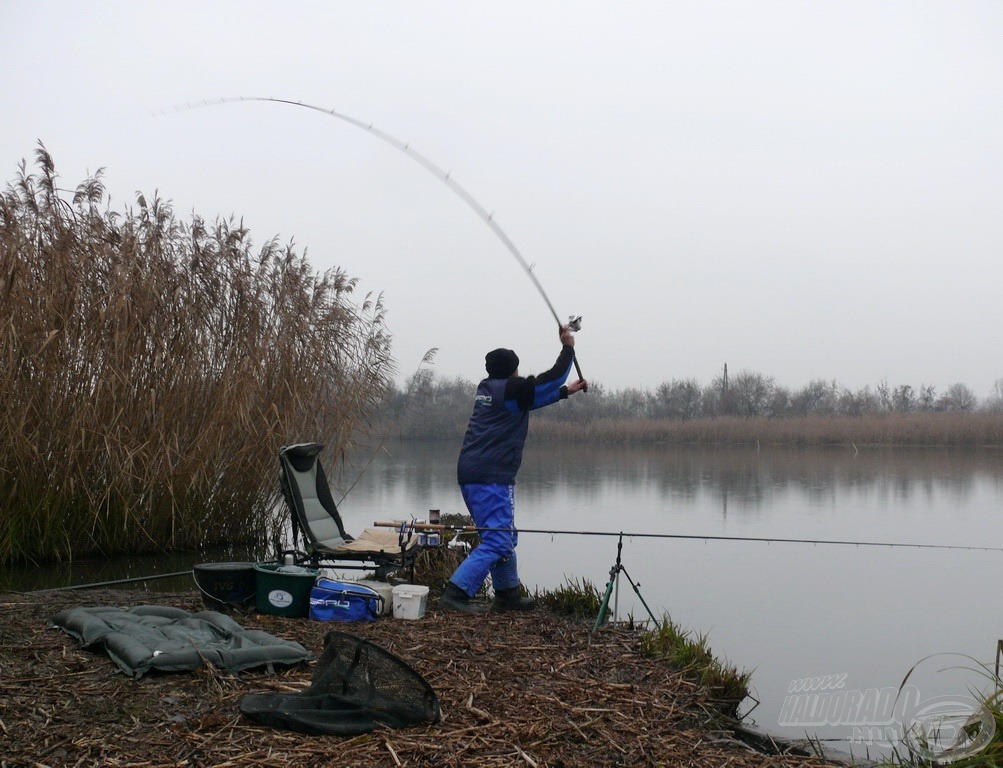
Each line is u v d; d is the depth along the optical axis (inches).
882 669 221.9
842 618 278.1
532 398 240.5
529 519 503.8
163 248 379.9
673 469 962.1
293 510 262.8
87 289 349.7
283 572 225.6
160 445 364.5
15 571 333.1
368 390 438.3
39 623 199.8
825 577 349.1
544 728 150.2
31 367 334.6
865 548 420.5
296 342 415.8
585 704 166.2
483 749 139.7
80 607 204.5
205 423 383.6
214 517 403.2
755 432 1667.1
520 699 164.9
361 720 145.3
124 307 349.1
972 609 293.0
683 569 362.3
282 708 145.8
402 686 149.0
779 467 1011.9
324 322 422.6
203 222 393.1
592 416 1873.8
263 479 409.7
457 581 242.4
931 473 917.2
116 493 358.6
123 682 159.9
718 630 261.6
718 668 198.1
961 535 452.4
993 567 374.0
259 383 397.1
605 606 235.3
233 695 156.0
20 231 333.4
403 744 137.9
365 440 452.1
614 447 1627.7
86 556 360.2
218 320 398.0
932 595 314.8
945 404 2245.3
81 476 347.9
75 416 342.6
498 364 249.8
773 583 334.3
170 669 163.9
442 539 328.2
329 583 223.9
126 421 358.9
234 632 182.9
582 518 507.8
